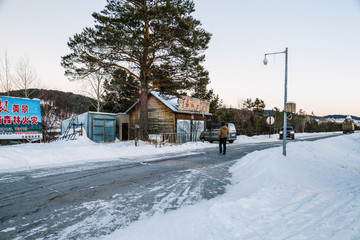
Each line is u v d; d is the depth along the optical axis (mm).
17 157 7895
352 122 38969
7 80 18125
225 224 2826
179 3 13953
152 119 20938
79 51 13281
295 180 4945
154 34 13211
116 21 13008
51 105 17875
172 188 5023
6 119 10664
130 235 2641
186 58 13641
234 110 34156
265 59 8852
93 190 4777
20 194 4453
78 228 2961
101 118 18562
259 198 3822
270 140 23078
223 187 5191
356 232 2506
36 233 2812
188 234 2588
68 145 11461
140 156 10367
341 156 9945
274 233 2551
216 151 12438
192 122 19844
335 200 3773
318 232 2545
